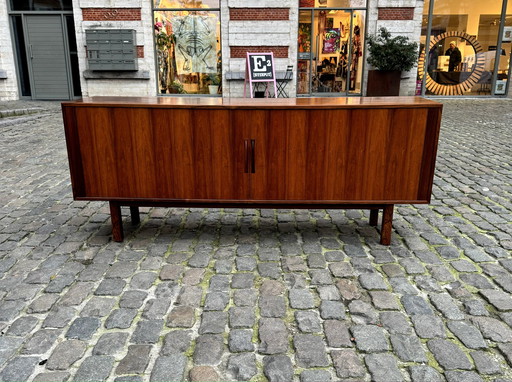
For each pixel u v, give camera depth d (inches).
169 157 151.0
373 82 571.2
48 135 373.1
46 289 129.1
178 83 594.2
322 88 600.1
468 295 124.8
